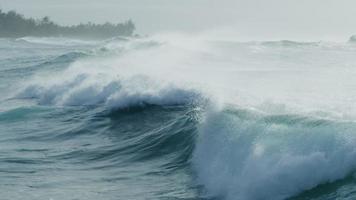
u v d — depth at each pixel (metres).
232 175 17.86
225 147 19.59
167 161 22.52
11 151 25.11
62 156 24.08
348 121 16.84
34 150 25.33
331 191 15.20
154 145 24.88
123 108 31.80
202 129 22.61
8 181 19.92
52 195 18.27
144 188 19.03
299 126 17.62
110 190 18.89
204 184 18.70
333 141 16.06
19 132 29.72
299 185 15.82
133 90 32.66
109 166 22.36
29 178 20.36
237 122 20.42
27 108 35.28
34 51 107.19
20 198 17.91
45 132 29.52
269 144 17.55
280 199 15.73
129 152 24.48
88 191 18.77
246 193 16.56
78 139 27.75
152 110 30.52
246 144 18.61
